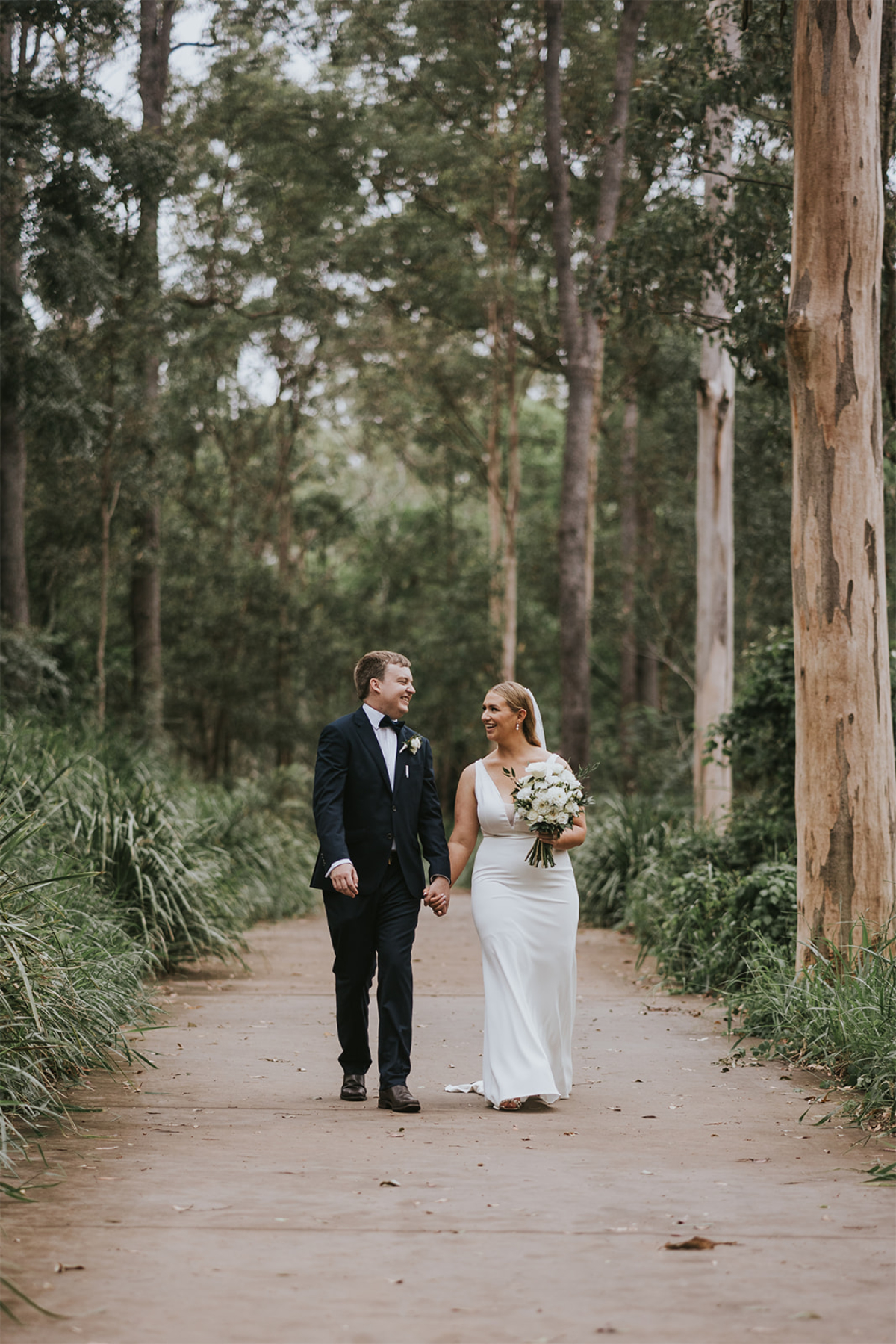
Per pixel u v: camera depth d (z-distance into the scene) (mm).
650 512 35781
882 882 7695
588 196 27406
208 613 32938
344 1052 5938
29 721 13781
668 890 12219
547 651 36656
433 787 6035
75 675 21609
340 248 28656
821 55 7895
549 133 24094
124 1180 4309
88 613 28500
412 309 30953
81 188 16562
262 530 36719
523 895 6027
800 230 8016
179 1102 5715
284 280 28234
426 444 35062
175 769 17672
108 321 19047
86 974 6859
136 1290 3242
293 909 16766
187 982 9906
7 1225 3785
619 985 10430
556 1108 5797
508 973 5926
